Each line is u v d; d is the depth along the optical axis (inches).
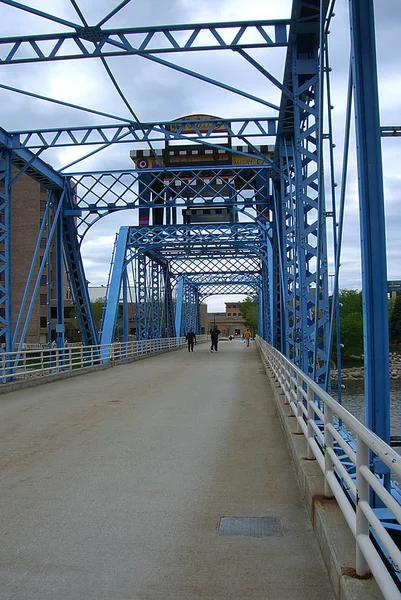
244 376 852.6
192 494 247.0
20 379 737.6
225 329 6186.0
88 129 709.3
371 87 202.1
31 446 346.9
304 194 479.5
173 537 196.2
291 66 501.4
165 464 300.7
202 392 639.8
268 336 1493.6
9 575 166.2
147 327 1624.0
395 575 157.4
